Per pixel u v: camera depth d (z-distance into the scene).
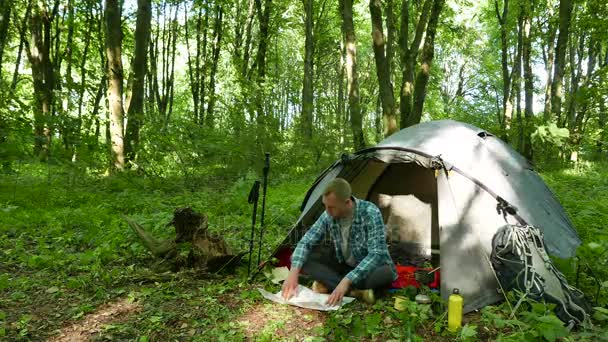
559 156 14.73
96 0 17.70
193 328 3.29
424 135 4.64
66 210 6.96
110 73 11.51
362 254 3.91
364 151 4.65
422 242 5.17
